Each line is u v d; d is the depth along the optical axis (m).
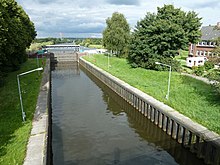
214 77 24.44
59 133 24.25
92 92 42.91
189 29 53.34
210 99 25.92
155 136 23.86
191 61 50.16
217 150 16.45
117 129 25.56
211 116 21.39
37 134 17.98
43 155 14.96
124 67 51.88
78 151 20.38
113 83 40.47
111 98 39.03
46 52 78.44
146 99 27.86
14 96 28.45
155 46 42.91
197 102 25.50
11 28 31.81
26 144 16.42
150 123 26.58
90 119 28.61
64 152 20.20
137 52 46.06
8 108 23.98
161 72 41.69
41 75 43.09
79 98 38.53
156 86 33.81
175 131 21.78
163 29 41.34
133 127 26.28
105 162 18.55
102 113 31.06
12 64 45.03
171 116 22.12
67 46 98.69
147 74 42.12
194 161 19.06
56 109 32.38
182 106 24.45
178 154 20.09
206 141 17.47
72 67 76.00
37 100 26.86
